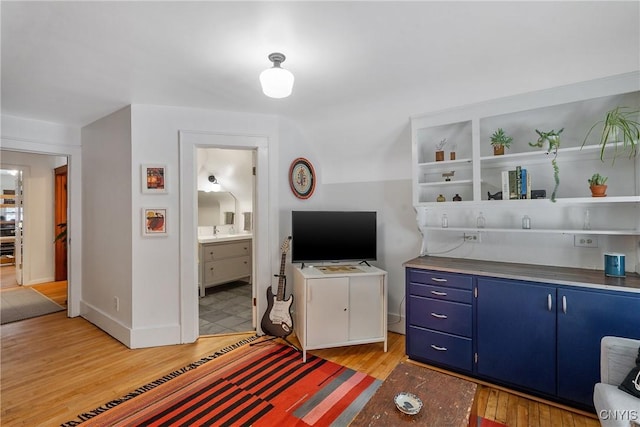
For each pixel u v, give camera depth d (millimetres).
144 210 2861
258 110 3045
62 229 5422
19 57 1976
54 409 2018
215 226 5230
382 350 2859
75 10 1502
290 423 1893
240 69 2154
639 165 2066
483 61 2053
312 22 1618
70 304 3674
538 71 2137
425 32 1719
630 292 1800
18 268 5223
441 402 1403
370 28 1676
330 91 2559
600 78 2023
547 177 2467
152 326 2906
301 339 2783
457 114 2570
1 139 3100
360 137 3291
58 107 2930
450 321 2398
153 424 1879
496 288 2209
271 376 2404
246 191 5254
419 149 2863
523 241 2580
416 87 2469
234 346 2914
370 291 2799
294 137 3420
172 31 1693
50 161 5395
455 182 2652
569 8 1515
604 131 1998
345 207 3637
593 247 2312
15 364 2582
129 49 1884
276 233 3221
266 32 1709
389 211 3354
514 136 2568
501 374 2195
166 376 2398
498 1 1458
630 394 1384
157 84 2410
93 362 2609
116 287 3090
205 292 4762
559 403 2039
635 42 1811
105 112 3084
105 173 3234
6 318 3650
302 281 2740
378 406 1377
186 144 2959
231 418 1933
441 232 2975
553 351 2020
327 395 2170
